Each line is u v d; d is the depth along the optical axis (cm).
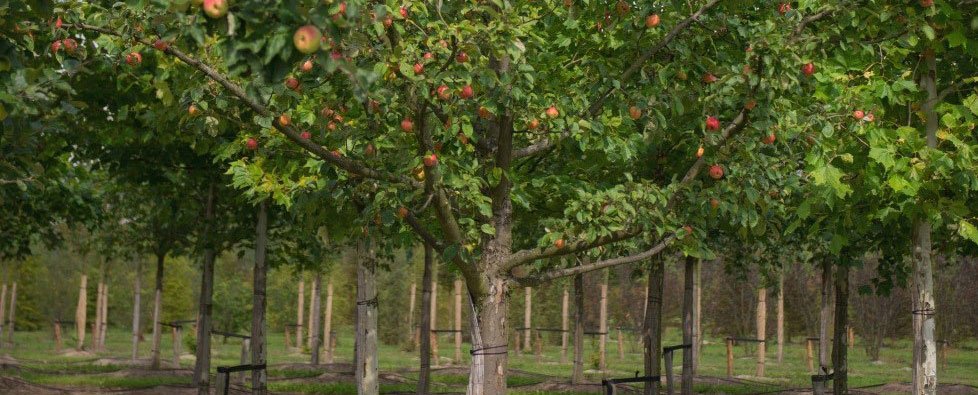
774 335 3647
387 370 2402
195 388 1892
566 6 762
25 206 1498
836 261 1254
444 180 700
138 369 2336
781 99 752
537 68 858
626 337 3853
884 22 733
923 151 734
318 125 721
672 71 758
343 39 575
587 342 3809
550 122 738
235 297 4562
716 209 762
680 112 739
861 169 777
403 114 688
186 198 1644
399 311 4066
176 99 819
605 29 777
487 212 714
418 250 4016
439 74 636
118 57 671
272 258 1819
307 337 3516
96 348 3183
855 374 2350
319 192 788
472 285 789
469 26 634
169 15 529
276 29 400
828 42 746
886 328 2816
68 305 4181
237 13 400
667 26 769
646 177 1124
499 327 794
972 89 822
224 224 1595
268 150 833
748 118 732
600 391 1825
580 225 761
